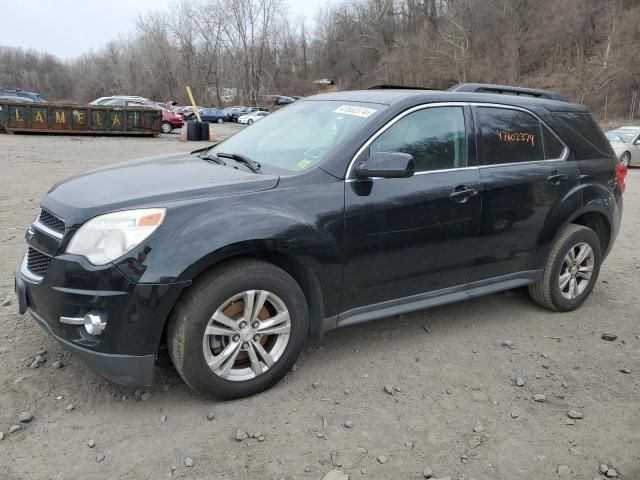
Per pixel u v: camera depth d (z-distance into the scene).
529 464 2.75
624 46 50.62
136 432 2.85
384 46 82.56
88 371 3.37
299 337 3.29
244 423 2.96
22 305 3.09
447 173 3.77
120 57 92.75
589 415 3.18
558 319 4.54
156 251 2.79
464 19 68.31
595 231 4.96
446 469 2.69
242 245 2.93
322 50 92.56
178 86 84.44
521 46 63.44
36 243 3.07
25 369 3.36
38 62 113.88
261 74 81.62
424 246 3.68
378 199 3.44
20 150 16.67
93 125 24.39
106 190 3.11
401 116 3.63
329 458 2.73
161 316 2.81
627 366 3.78
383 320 4.34
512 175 4.08
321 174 3.32
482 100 4.08
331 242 3.27
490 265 4.12
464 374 3.57
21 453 2.65
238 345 3.08
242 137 4.31
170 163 3.79
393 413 3.11
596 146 4.79
